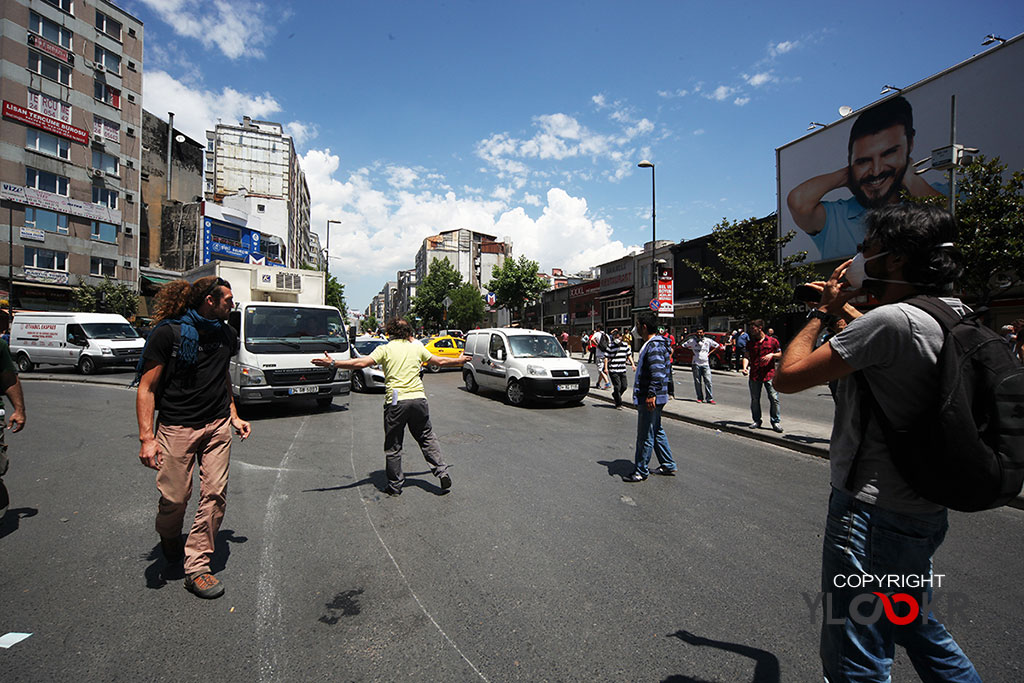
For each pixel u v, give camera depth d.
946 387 1.36
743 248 23.39
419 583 3.24
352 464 6.23
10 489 5.18
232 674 2.35
